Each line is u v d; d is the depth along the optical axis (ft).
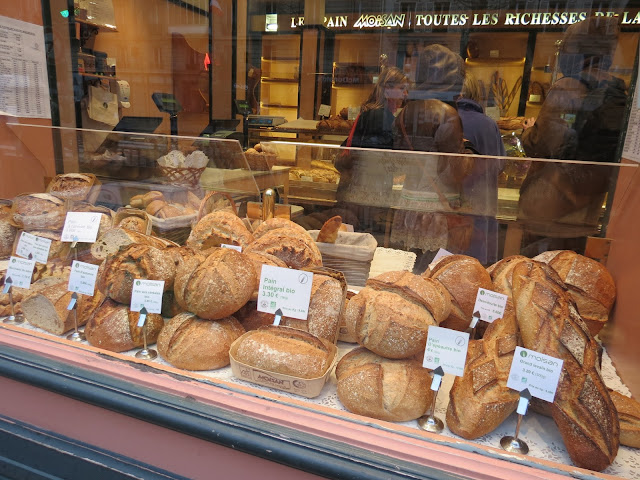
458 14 8.81
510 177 5.59
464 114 7.15
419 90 7.45
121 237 5.07
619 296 4.38
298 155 7.22
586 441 2.82
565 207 5.17
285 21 10.48
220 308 4.07
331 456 3.00
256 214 6.66
